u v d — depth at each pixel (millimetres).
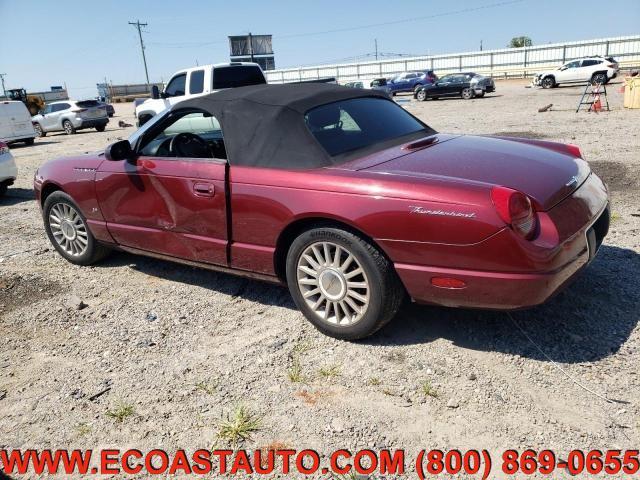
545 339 3236
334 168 3297
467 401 2758
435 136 4016
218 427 2727
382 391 2893
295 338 3514
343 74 58188
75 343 3707
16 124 19625
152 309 4137
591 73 29828
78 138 21453
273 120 3551
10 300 4512
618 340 3162
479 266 2842
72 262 5277
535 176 3096
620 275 3979
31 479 2508
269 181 3428
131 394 3055
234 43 63531
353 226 3104
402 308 3768
